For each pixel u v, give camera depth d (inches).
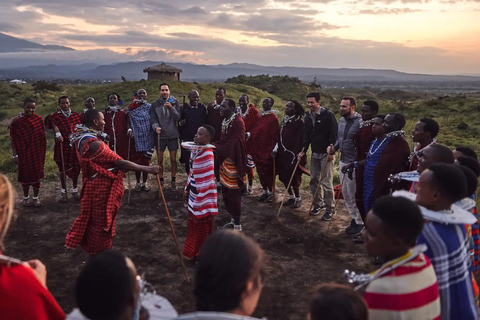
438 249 95.4
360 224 244.7
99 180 174.9
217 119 327.0
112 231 182.1
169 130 325.1
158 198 316.2
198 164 204.5
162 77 1722.4
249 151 312.0
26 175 282.5
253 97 1654.8
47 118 294.7
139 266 206.7
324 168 253.6
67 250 225.0
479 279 195.5
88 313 68.9
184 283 190.7
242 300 68.5
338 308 71.2
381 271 85.5
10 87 1934.1
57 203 300.8
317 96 269.1
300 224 267.6
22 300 72.5
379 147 205.5
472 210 119.9
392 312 82.0
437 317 86.3
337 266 209.5
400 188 178.7
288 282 192.5
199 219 201.8
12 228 252.7
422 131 180.4
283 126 292.0
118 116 319.6
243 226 262.4
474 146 956.0
